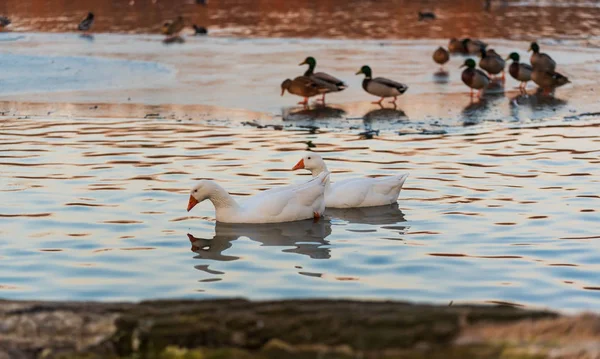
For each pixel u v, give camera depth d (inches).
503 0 2405.3
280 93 1078.4
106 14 2094.0
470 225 543.5
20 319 227.9
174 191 627.5
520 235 520.1
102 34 1718.8
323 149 780.0
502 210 577.3
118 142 799.1
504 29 1804.9
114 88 1103.0
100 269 458.6
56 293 418.9
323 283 435.8
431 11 2165.4
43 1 2358.5
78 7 2240.4
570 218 554.6
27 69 1247.5
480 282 436.5
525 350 203.5
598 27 1827.0
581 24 1884.8
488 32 1760.6
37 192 619.5
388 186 600.4
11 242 504.7
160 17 2028.8
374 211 585.6
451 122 915.4
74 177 665.0
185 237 522.0
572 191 625.3
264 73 1224.2
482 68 1229.7
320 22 1923.0
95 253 486.6
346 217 572.1
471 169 701.3
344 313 218.2
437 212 577.0
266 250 498.0
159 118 920.3
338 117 942.4
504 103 1029.8
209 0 2396.7
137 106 986.7
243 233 534.0
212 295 417.1
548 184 648.4
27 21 1945.1
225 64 1307.8
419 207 591.8
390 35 1707.7
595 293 418.9
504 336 207.5
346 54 1429.6
